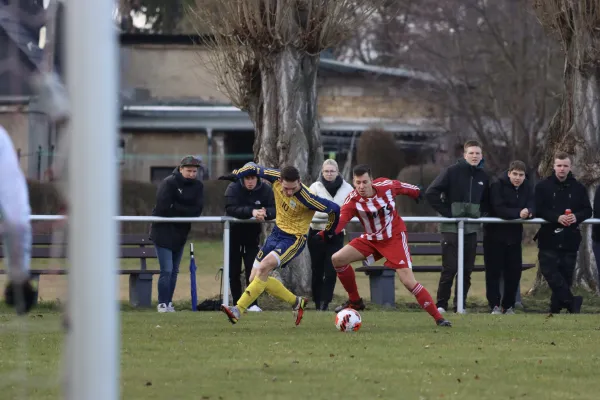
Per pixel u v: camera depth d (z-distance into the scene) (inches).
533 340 1135.6
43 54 608.1
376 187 1285.7
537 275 1979.6
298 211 1294.3
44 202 2050.9
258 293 1266.0
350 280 1334.9
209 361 940.0
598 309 1785.2
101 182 546.9
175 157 4360.2
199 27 2124.8
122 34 4382.4
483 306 1790.1
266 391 781.9
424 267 1833.2
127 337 1130.7
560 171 1633.9
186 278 2429.9
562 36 1996.8
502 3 4766.2
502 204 1610.5
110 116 549.3
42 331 1162.0
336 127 4640.8
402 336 1166.3
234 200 1598.2
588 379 857.5
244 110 1956.2
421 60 4864.7
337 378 845.2
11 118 679.7
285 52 1856.5
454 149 4694.9
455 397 762.8
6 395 757.9
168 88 4443.9
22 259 677.3
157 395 761.6
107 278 549.3
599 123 1957.4
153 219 1576.0
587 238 1937.7
